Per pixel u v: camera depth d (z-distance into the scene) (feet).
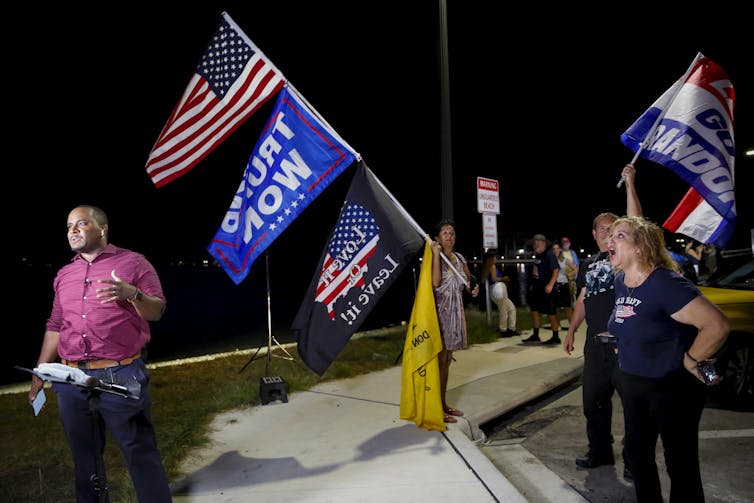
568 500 11.14
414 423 14.85
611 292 11.34
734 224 12.28
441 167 28.81
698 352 7.79
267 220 13.38
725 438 14.39
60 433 14.49
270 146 13.42
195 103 13.12
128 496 10.54
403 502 10.35
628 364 8.52
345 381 20.04
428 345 14.02
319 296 13.30
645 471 8.54
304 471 11.93
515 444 14.73
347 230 13.43
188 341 32.94
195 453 13.12
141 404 8.95
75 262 9.43
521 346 26.99
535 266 28.25
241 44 13.08
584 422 16.39
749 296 17.49
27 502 10.62
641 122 13.08
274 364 22.44
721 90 12.53
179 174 13.05
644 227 8.57
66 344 9.00
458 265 15.43
